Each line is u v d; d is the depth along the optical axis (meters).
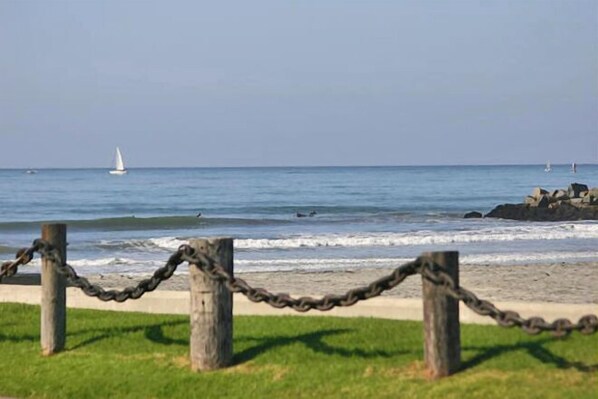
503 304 22.17
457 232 97.69
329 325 21.55
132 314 24.95
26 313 26.08
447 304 16.95
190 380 18.38
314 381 17.58
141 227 110.75
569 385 15.99
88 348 21.20
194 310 18.83
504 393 15.91
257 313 24.58
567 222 123.69
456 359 17.11
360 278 53.34
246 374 18.31
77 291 27.67
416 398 16.27
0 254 77.88
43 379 19.59
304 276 54.72
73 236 97.19
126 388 18.58
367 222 121.50
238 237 93.69
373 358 18.38
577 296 42.28
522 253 73.62
